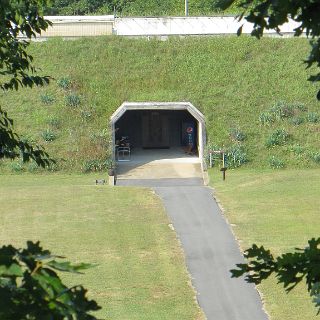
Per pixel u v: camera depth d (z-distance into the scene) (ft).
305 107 398.21
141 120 415.85
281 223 271.28
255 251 55.36
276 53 431.43
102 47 437.58
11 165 362.74
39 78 107.14
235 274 55.52
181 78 417.28
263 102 402.31
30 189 320.50
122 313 190.39
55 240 253.24
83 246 247.29
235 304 198.70
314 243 53.78
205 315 192.03
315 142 378.53
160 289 209.87
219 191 320.70
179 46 438.40
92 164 366.22
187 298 203.21
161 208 294.87
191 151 401.90
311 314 188.75
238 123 388.98
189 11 527.40
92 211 288.10
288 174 336.70
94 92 408.67
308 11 46.83
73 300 38.37
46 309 37.73
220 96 406.00
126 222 275.59
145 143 414.82
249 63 426.10
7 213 284.61
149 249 245.45
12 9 99.25
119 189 321.73
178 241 254.27
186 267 228.84
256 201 299.79
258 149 376.07
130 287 210.18
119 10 539.70
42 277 38.47
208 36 444.96
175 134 418.10
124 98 404.57
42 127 387.96
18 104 402.31
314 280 54.29
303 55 428.56
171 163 383.45
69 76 416.67
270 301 198.90
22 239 254.06
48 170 362.33
